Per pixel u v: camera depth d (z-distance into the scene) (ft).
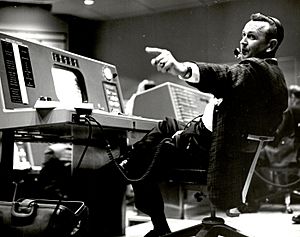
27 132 6.56
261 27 5.74
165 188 11.64
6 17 14.94
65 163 8.13
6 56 5.76
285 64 12.26
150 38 15.38
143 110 10.66
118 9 15.26
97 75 7.80
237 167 5.21
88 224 7.88
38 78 6.25
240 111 5.15
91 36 16.42
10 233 5.26
